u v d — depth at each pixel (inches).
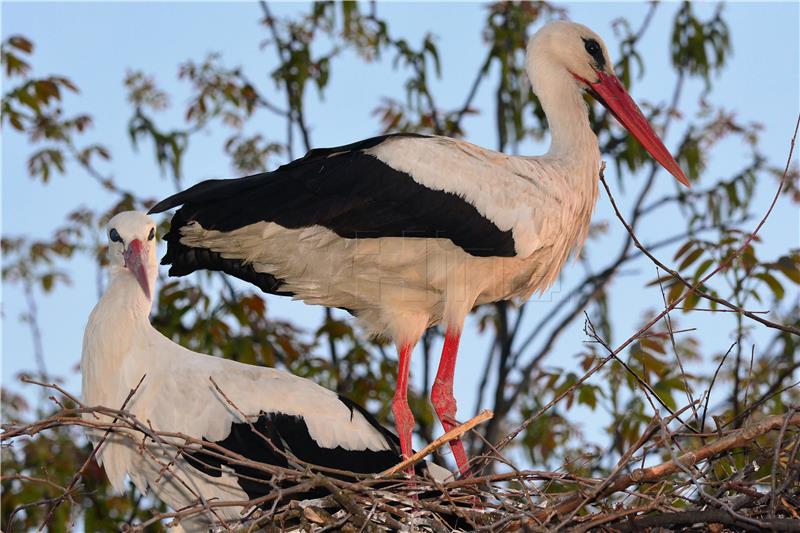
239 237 477.4
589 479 386.3
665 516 366.0
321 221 471.2
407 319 510.9
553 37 551.2
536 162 512.4
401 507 398.9
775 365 650.8
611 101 551.2
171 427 464.4
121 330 472.7
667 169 547.8
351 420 486.3
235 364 483.5
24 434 377.4
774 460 369.1
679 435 402.0
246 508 396.8
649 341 593.9
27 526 642.8
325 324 743.1
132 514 627.5
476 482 397.1
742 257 569.6
